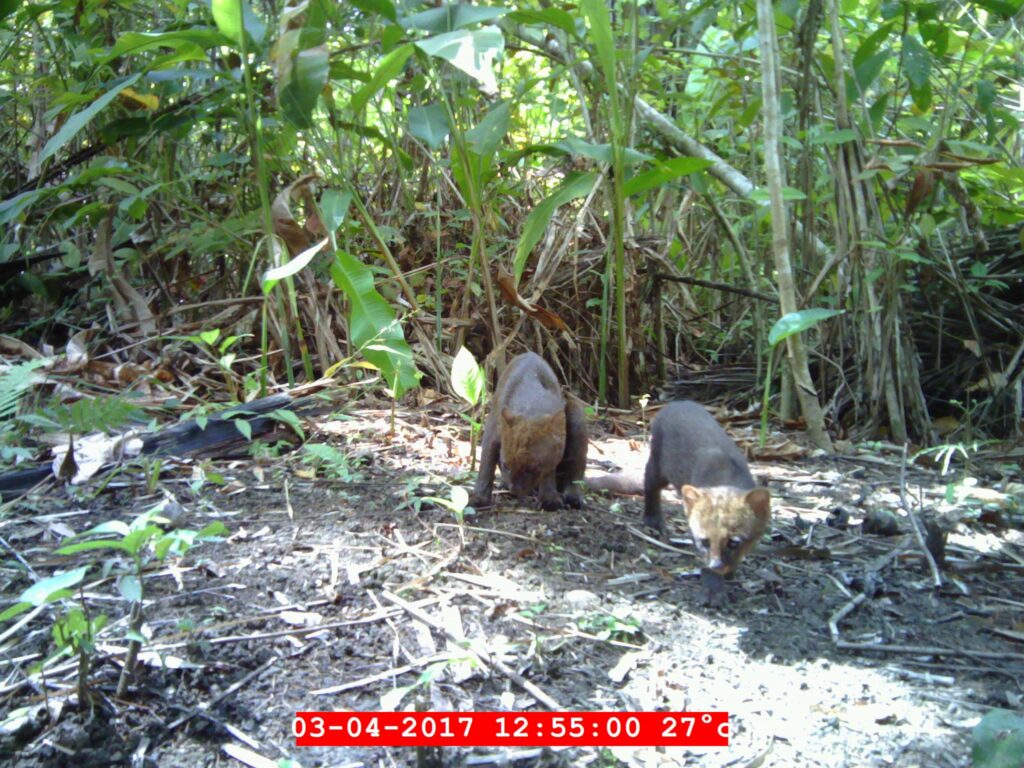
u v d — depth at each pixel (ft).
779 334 6.07
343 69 7.06
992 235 8.88
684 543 5.41
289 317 8.11
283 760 3.36
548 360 9.27
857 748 3.46
